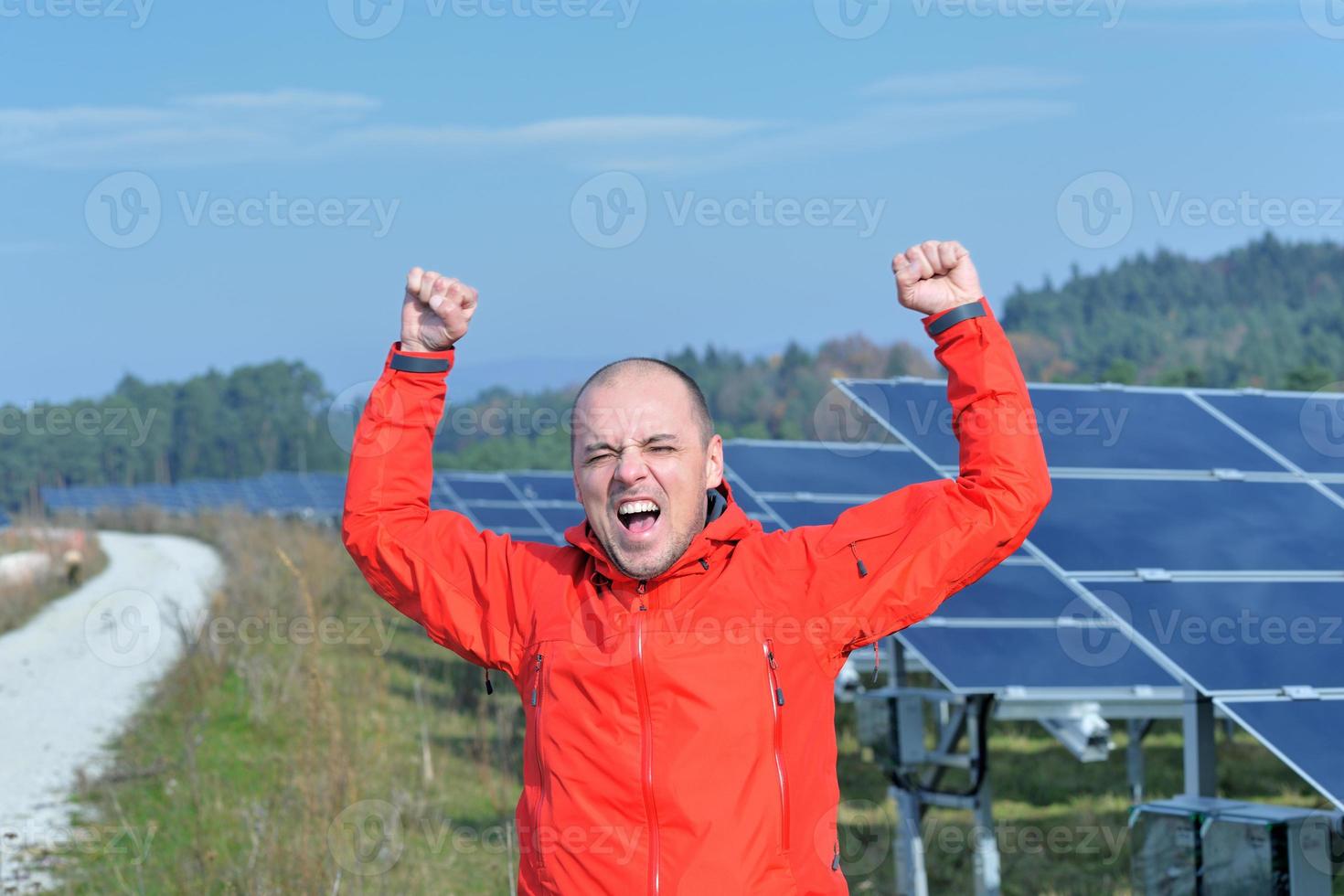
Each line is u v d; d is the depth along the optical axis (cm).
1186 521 638
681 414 296
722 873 277
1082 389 838
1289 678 502
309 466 11494
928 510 302
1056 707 786
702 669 285
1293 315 10812
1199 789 598
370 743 1160
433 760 1205
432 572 322
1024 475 300
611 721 287
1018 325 10950
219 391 11819
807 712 294
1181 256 11550
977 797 792
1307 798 1195
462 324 329
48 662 1992
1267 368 8512
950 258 310
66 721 1473
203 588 3014
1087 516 638
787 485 1259
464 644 320
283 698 1362
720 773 282
